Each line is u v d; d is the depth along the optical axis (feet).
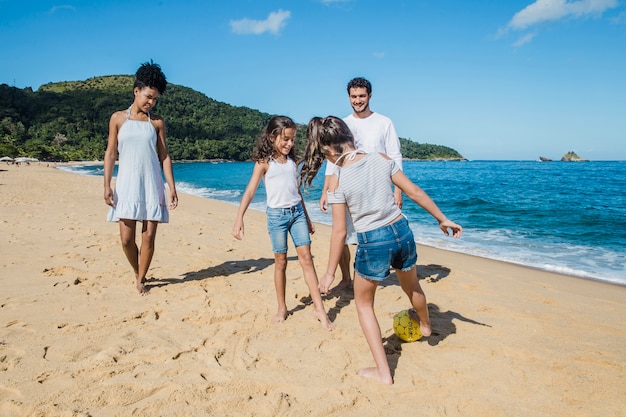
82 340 10.95
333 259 9.23
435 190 78.43
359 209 8.95
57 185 68.03
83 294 14.52
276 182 12.54
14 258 18.60
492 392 8.87
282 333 11.73
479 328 12.23
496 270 19.74
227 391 8.72
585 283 17.78
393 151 14.85
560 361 10.21
